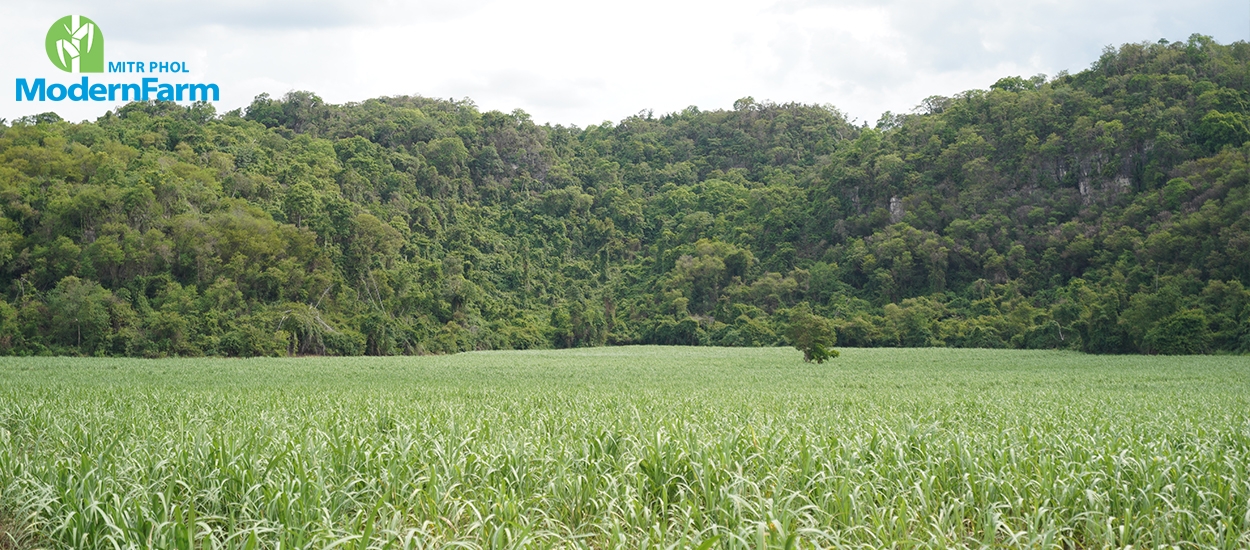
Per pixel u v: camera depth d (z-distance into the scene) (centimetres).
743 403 2075
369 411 1585
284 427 1276
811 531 666
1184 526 781
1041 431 1238
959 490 881
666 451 908
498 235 13238
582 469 912
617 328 11319
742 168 16712
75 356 6391
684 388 3175
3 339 6338
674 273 12431
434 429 1173
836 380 3881
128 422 1360
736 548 646
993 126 12169
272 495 752
